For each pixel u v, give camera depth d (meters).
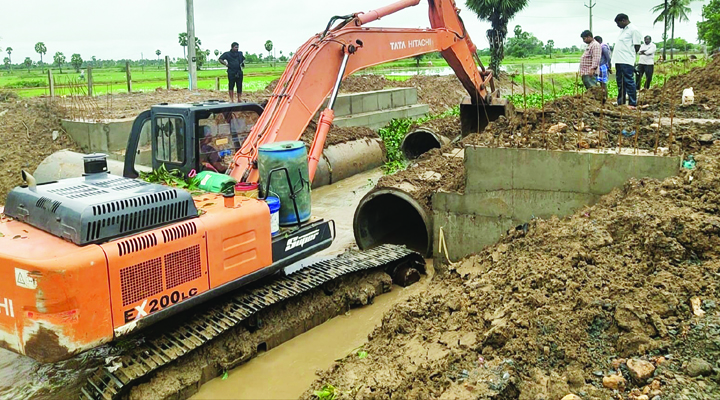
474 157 8.49
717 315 4.94
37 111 14.71
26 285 4.85
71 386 6.10
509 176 8.29
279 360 6.70
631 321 5.14
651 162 7.34
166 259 5.57
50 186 5.90
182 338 6.07
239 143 7.83
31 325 4.91
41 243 5.16
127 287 5.28
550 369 4.97
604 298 5.56
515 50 60.41
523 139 8.97
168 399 5.77
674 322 5.07
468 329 5.95
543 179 8.05
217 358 6.32
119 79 32.44
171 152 7.21
